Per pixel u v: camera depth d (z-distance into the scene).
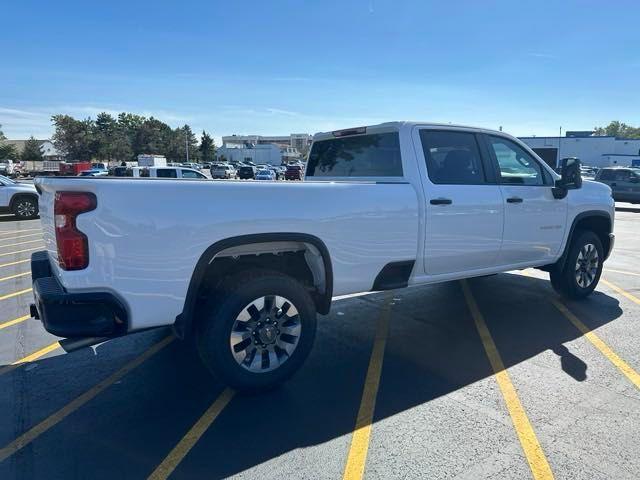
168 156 112.31
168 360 4.53
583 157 62.91
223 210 3.44
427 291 6.95
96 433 3.30
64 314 3.12
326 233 3.90
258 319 3.69
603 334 5.12
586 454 3.02
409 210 4.39
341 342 4.97
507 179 5.37
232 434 3.27
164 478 2.83
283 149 128.88
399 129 4.73
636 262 9.26
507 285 7.25
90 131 96.88
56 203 3.06
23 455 3.05
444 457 3.00
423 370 4.28
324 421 3.44
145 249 3.20
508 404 3.66
